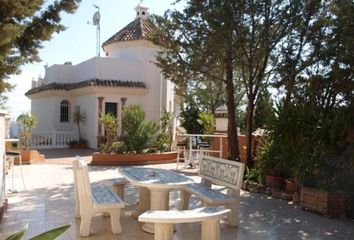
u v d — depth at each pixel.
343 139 7.86
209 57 10.30
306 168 7.98
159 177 6.66
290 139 9.02
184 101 25.34
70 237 5.79
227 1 9.51
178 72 11.03
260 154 10.31
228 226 6.48
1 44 7.89
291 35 10.09
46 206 7.69
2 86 10.22
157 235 4.72
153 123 15.92
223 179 6.84
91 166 14.14
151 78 21.95
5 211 7.24
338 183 7.71
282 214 7.39
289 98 9.72
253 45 9.94
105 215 6.91
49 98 24.22
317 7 9.68
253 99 10.98
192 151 14.88
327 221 6.94
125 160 14.77
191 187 6.82
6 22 8.07
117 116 21.12
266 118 10.04
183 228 6.27
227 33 9.37
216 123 16.22
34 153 15.18
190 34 10.54
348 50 7.36
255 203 8.34
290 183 8.78
